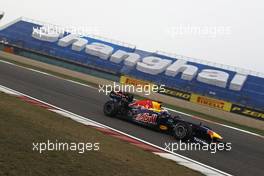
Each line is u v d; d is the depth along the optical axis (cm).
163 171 1342
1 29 8394
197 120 3438
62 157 1213
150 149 1777
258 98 6034
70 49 7650
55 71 5950
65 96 3178
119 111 2522
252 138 2828
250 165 1861
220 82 6400
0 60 5812
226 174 1588
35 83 3691
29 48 7319
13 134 1346
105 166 1222
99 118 2414
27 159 1116
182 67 6919
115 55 7288
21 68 5116
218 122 3569
